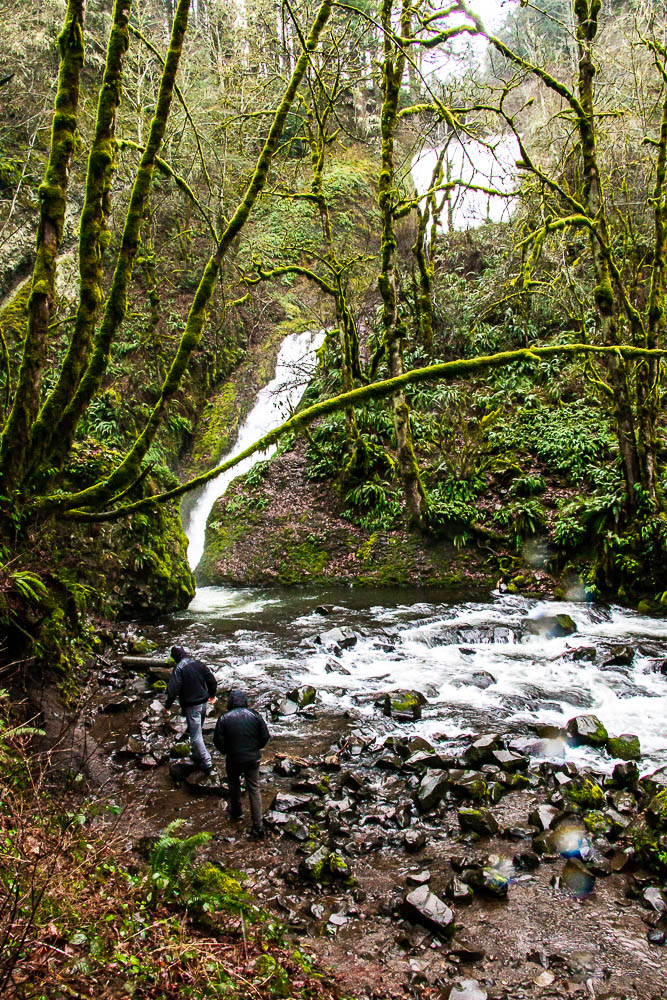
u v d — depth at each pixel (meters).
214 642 10.34
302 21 14.65
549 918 4.43
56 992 2.89
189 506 17.66
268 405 19.61
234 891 4.51
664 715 7.42
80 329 6.46
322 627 11.05
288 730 7.38
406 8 12.48
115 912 3.71
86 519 6.45
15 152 14.80
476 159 23.03
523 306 16.52
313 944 4.22
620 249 15.29
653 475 11.41
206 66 17.77
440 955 4.13
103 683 8.52
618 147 14.43
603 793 5.81
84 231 6.39
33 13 14.80
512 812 5.68
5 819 3.86
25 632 5.97
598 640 9.69
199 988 3.34
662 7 13.07
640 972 3.96
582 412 14.62
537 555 12.77
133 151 15.75
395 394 13.69
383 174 13.54
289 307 22.05
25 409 6.23
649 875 4.79
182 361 6.52
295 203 21.92
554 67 16.94
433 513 13.95
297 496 16.02
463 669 9.00
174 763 6.50
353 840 5.36
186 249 18.88
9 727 5.09
